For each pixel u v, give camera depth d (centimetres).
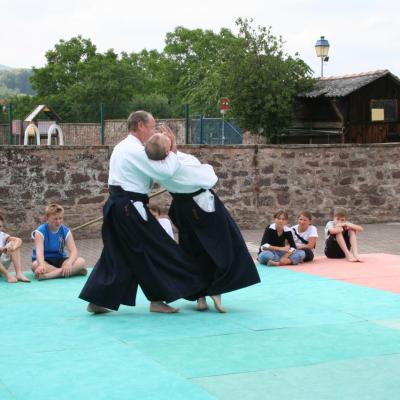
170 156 628
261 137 2723
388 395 430
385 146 1571
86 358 511
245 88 2606
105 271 645
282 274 927
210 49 6444
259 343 554
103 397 425
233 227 651
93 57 6500
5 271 877
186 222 649
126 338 570
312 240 1038
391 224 1566
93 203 1370
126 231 634
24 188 1318
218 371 479
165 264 641
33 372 477
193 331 594
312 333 588
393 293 788
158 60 6919
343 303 728
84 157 1356
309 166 1524
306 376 468
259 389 441
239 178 1480
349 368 486
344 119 2528
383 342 558
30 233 1326
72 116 5791
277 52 2636
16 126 2472
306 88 2622
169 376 467
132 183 636
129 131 654
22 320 646
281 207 1512
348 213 1561
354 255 1043
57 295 780
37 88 6650
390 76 2561
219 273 643
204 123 2322
